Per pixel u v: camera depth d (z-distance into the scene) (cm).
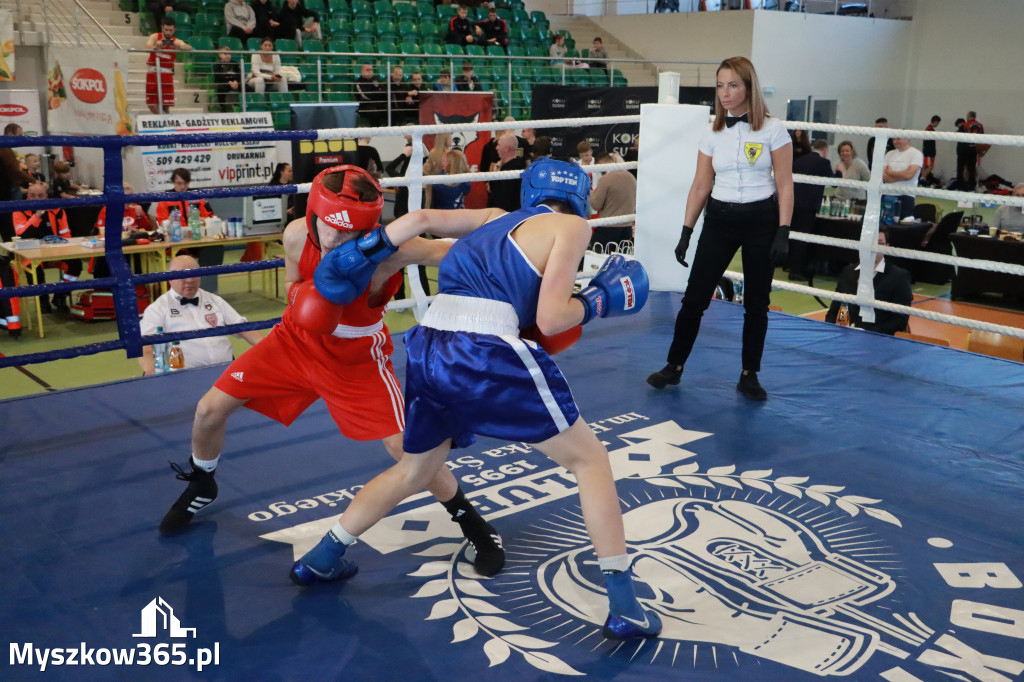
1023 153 1616
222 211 889
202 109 1078
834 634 212
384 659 202
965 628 215
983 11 1631
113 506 273
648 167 495
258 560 243
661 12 1555
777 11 1467
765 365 421
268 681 193
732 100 354
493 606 223
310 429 339
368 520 224
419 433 210
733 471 304
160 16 1139
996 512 276
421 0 1443
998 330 418
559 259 192
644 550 250
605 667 200
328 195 206
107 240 347
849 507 278
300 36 1182
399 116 1175
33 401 360
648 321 491
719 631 213
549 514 272
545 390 197
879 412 361
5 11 959
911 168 981
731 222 363
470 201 986
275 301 819
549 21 1641
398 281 237
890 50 1692
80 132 968
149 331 420
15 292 323
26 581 231
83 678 193
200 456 253
